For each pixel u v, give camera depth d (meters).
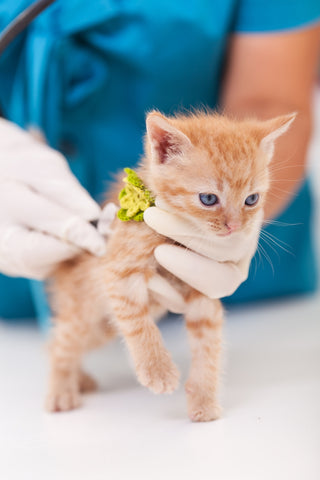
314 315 0.73
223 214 0.48
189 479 0.41
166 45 0.72
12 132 0.63
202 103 0.76
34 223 0.57
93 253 0.54
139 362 0.49
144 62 0.72
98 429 0.49
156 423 0.49
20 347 0.70
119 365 0.64
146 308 0.50
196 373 0.50
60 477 0.43
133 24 0.71
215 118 0.53
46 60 0.69
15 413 0.54
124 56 0.72
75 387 0.56
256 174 0.49
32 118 0.70
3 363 0.65
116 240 0.51
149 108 0.75
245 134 0.50
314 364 0.58
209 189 0.48
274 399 0.51
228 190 0.48
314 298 0.80
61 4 0.69
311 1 0.73
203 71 0.75
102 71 0.72
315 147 1.08
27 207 0.57
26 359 0.66
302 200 0.78
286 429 0.46
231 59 0.76
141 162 0.52
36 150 0.61
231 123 0.51
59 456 0.45
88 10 0.69
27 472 0.44
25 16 0.56
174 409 0.52
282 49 0.74
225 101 0.76
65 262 0.59
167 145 0.49
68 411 0.54
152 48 0.72
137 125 0.75
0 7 0.72
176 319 0.76
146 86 0.74
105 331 0.59
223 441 0.45
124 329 0.50
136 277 0.50
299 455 0.42
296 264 0.79
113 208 0.55
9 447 0.48
